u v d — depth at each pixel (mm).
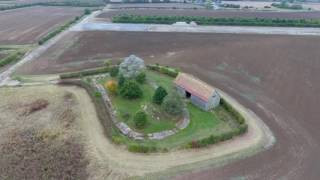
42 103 45188
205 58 64562
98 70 54812
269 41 76062
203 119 41938
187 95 47281
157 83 51312
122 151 35562
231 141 37594
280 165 33844
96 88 49438
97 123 40938
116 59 63031
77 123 40875
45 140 37625
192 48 70562
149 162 33938
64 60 62531
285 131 39844
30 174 32438
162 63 61562
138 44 72812
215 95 44062
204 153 35438
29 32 83062
